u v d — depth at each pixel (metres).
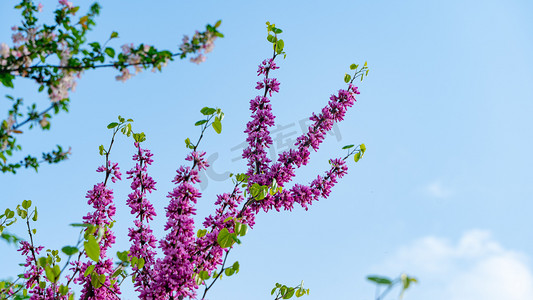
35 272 4.98
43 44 3.88
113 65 3.99
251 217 5.20
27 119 3.96
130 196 5.17
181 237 4.71
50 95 3.97
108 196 5.09
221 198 5.23
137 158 5.29
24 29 3.94
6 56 3.82
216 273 4.84
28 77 3.92
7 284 5.32
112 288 4.96
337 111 6.03
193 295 4.53
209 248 4.94
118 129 5.23
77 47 3.94
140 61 4.02
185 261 4.57
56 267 3.61
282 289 5.27
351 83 6.22
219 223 4.94
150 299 4.50
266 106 5.84
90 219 4.95
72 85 4.09
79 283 4.86
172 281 4.42
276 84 5.93
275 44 5.98
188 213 4.84
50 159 4.29
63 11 3.92
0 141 3.91
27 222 5.11
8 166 4.12
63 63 3.94
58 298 4.68
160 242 4.69
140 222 5.11
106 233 5.03
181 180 4.96
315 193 5.68
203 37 4.06
